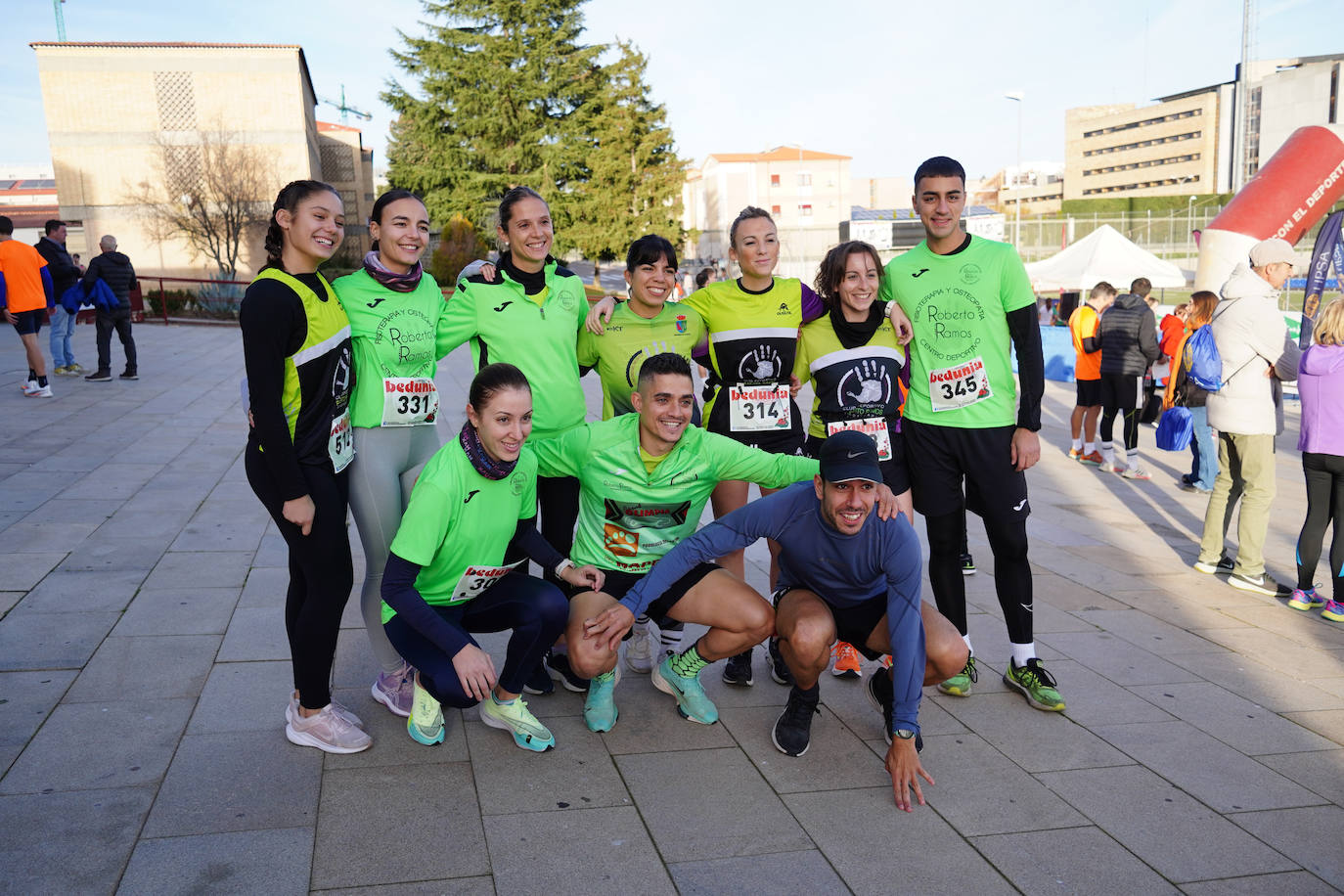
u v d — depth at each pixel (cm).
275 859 225
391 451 294
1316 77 7956
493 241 3397
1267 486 491
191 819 240
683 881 225
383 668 312
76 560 439
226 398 941
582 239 3391
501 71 3353
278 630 367
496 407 259
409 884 219
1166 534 627
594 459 309
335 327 267
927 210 337
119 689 312
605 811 257
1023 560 345
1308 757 304
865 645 312
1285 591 488
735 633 298
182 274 3388
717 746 301
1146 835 254
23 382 981
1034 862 240
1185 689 361
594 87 3509
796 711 297
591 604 300
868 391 353
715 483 323
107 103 3262
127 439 721
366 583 306
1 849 222
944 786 279
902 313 349
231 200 3216
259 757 274
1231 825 261
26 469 612
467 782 270
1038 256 2978
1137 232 2978
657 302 360
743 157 6662
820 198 6688
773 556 391
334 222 261
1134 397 806
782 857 238
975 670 366
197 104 3319
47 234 1033
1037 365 330
